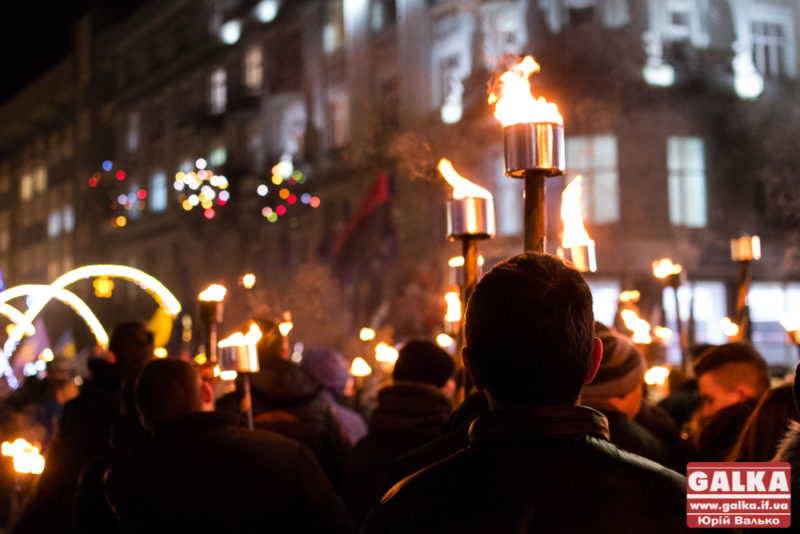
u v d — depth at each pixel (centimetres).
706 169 1870
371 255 2011
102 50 4103
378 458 307
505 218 1878
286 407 346
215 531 242
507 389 136
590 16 1856
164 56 3659
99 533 264
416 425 304
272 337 355
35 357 934
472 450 138
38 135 4809
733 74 1897
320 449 350
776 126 1908
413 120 2177
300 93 2795
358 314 2116
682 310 1819
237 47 3094
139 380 260
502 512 129
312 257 2559
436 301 1888
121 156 3925
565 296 135
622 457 134
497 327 135
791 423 167
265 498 245
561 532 127
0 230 5306
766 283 1891
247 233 2867
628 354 238
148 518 245
